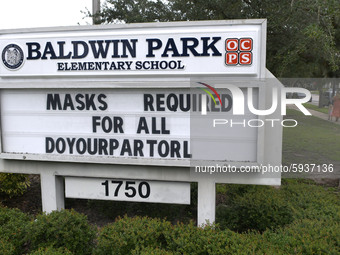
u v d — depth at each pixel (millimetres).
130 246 3441
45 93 4242
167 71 3896
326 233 3439
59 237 3646
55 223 3688
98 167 4258
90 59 4059
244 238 3467
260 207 4383
